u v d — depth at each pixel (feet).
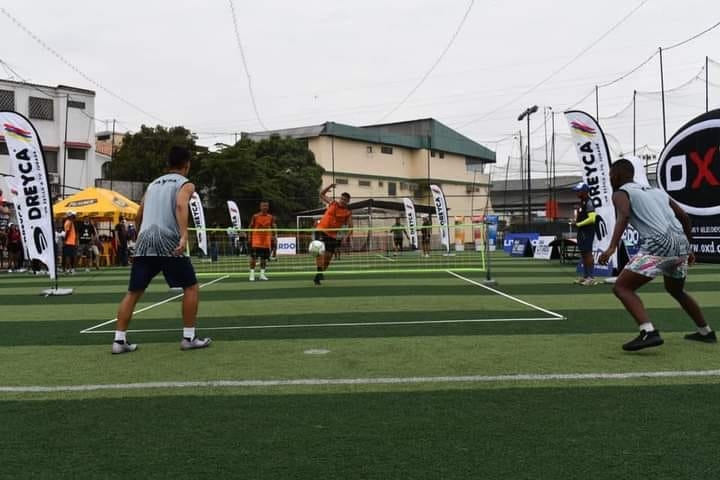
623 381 15.74
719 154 38.83
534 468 10.30
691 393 14.56
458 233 125.49
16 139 39.32
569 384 15.51
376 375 16.66
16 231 69.15
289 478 10.03
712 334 20.67
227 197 126.62
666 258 18.74
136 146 139.03
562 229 98.43
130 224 91.66
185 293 20.67
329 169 164.55
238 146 143.02
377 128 192.75
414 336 22.52
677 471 10.13
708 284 41.11
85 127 130.72
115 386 15.85
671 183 41.55
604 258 19.07
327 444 11.51
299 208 136.87
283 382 16.03
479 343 21.02
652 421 12.59
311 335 23.09
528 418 12.87
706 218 40.14
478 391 14.96
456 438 11.75
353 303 33.24
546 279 48.03
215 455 11.05
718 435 11.76
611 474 10.03
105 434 12.19
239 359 18.98
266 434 12.10
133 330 25.18
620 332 22.95
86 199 83.41
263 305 33.12
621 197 19.03
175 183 20.44
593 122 41.81
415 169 188.03
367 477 10.03
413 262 76.23
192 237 99.25
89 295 41.24
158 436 12.05
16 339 23.40
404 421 12.78
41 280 55.67
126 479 10.07
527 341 21.29
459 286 42.57
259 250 50.83
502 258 83.61
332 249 46.11
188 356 19.56
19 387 15.88
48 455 11.13
